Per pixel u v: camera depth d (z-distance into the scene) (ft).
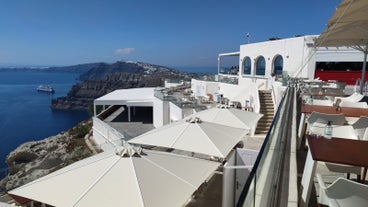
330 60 72.79
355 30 24.17
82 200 13.53
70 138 108.27
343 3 14.43
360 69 69.31
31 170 81.87
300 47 76.95
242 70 108.06
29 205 23.39
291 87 45.93
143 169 15.66
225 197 22.16
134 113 98.63
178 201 14.30
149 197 13.82
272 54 89.25
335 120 19.25
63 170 16.49
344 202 9.07
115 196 13.70
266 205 9.07
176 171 16.62
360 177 12.47
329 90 43.98
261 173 8.61
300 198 12.11
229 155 25.50
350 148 11.45
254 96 66.44
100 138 77.25
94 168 15.79
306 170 11.86
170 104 71.87
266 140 10.02
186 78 124.26
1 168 116.37
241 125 32.32
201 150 23.24
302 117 20.93
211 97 85.81
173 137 25.35
